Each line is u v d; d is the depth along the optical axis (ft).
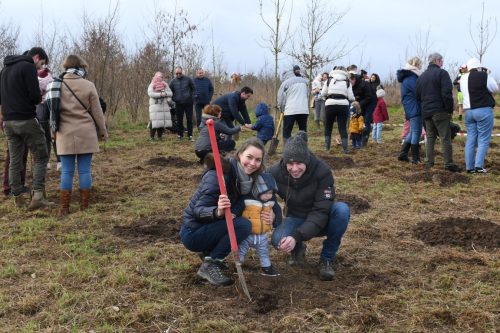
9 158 23.48
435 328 11.87
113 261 15.69
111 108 54.60
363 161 33.35
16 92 20.52
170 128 46.96
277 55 36.78
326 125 37.01
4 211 21.57
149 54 58.85
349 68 39.96
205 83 45.70
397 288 13.96
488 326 11.87
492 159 33.73
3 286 14.07
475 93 28.22
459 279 14.44
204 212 13.20
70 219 20.13
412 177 27.76
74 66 20.39
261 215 13.82
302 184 14.12
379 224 19.80
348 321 12.04
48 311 12.55
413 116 31.35
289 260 15.55
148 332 11.66
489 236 17.70
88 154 21.06
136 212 21.16
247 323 11.98
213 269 13.94
